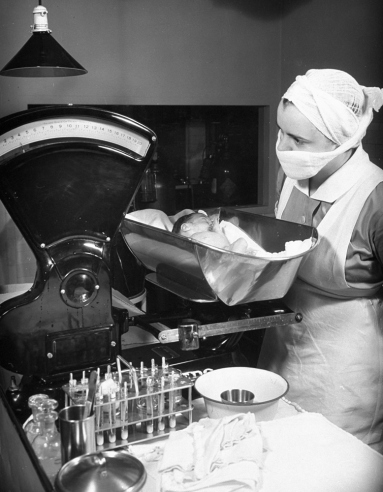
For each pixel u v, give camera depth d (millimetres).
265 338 1724
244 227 1548
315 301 1554
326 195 1486
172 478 870
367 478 911
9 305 1120
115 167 1110
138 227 1295
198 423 1014
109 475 790
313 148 1388
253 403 1035
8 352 1143
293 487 885
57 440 976
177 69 2742
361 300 1499
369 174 1453
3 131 1032
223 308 1329
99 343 1178
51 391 1131
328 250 1454
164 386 1033
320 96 1333
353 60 2506
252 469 868
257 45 2912
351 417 1525
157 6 2641
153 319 1327
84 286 1135
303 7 2775
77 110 1063
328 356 1536
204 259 1115
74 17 2488
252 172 3123
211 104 2852
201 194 2990
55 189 1087
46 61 1886
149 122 2844
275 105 3029
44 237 1105
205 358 1293
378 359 1521
